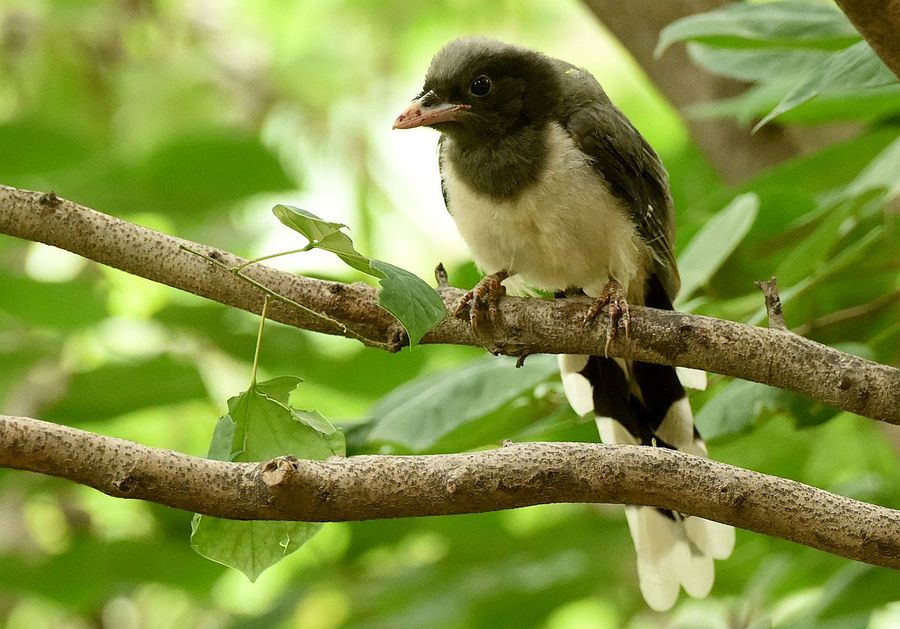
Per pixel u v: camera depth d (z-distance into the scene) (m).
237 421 6.68
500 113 9.52
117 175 14.56
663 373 9.61
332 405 14.78
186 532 13.90
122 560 13.59
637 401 9.65
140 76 16.45
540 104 9.60
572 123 9.48
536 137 9.46
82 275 15.05
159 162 14.33
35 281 13.68
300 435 6.70
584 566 13.27
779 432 12.42
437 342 8.13
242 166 14.60
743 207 9.67
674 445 9.55
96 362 14.07
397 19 18.41
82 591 13.49
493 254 9.84
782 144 12.74
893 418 6.98
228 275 7.54
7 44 17.34
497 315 7.94
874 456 12.82
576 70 10.07
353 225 17.44
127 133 16.31
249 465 6.10
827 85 7.27
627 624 13.79
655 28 12.63
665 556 9.17
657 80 12.88
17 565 13.50
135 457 5.94
